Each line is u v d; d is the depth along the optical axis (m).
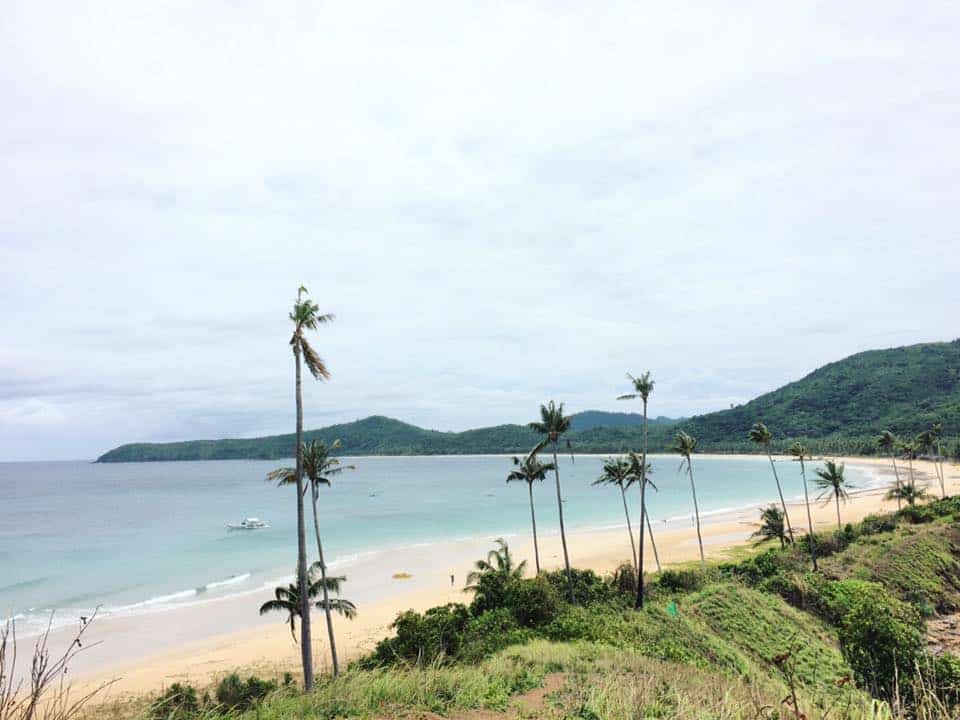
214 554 84.88
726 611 35.19
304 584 28.36
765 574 49.25
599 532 98.44
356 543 92.00
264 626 50.38
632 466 49.44
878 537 57.75
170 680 36.16
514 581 35.03
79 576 71.62
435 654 24.20
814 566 49.72
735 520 107.88
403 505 150.00
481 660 21.20
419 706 11.87
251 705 11.76
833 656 30.56
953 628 38.59
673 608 34.88
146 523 122.88
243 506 155.25
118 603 58.38
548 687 14.20
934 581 46.81
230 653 42.91
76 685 34.81
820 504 121.19
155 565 77.75
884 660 20.55
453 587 62.00
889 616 22.22
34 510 150.38
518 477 53.25
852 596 37.75
